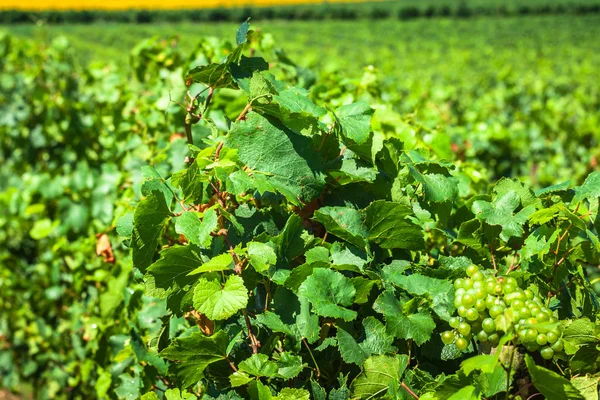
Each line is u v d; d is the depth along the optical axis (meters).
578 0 44.00
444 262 1.23
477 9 42.69
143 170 1.19
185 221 1.10
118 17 38.56
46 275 2.80
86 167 2.63
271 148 1.18
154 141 2.23
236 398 1.16
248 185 1.12
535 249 1.17
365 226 1.20
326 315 1.08
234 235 1.20
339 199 1.27
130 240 1.25
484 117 4.78
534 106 4.62
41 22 3.86
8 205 2.90
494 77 7.73
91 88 3.48
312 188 1.18
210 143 1.25
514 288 1.05
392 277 1.18
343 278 1.13
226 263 1.08
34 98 3.25
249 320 1.20
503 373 1.01
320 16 43.16
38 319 2.79
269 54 2.28
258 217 1.22
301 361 1.13
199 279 1.13
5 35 3.79
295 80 2.25
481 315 1.06
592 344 1.09
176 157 1.87
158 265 1.13
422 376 1.11
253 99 1.17
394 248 1.26
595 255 1.20
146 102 2.60
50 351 2.83
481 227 1.24
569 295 1.23
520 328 1.01
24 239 3.20
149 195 1.13
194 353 1.12
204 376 1.19
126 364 1.74
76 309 2.46
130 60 2.66
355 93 2.25
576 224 1.14
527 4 42.91
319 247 1.17
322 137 1.26
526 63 14.13
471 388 1.01
